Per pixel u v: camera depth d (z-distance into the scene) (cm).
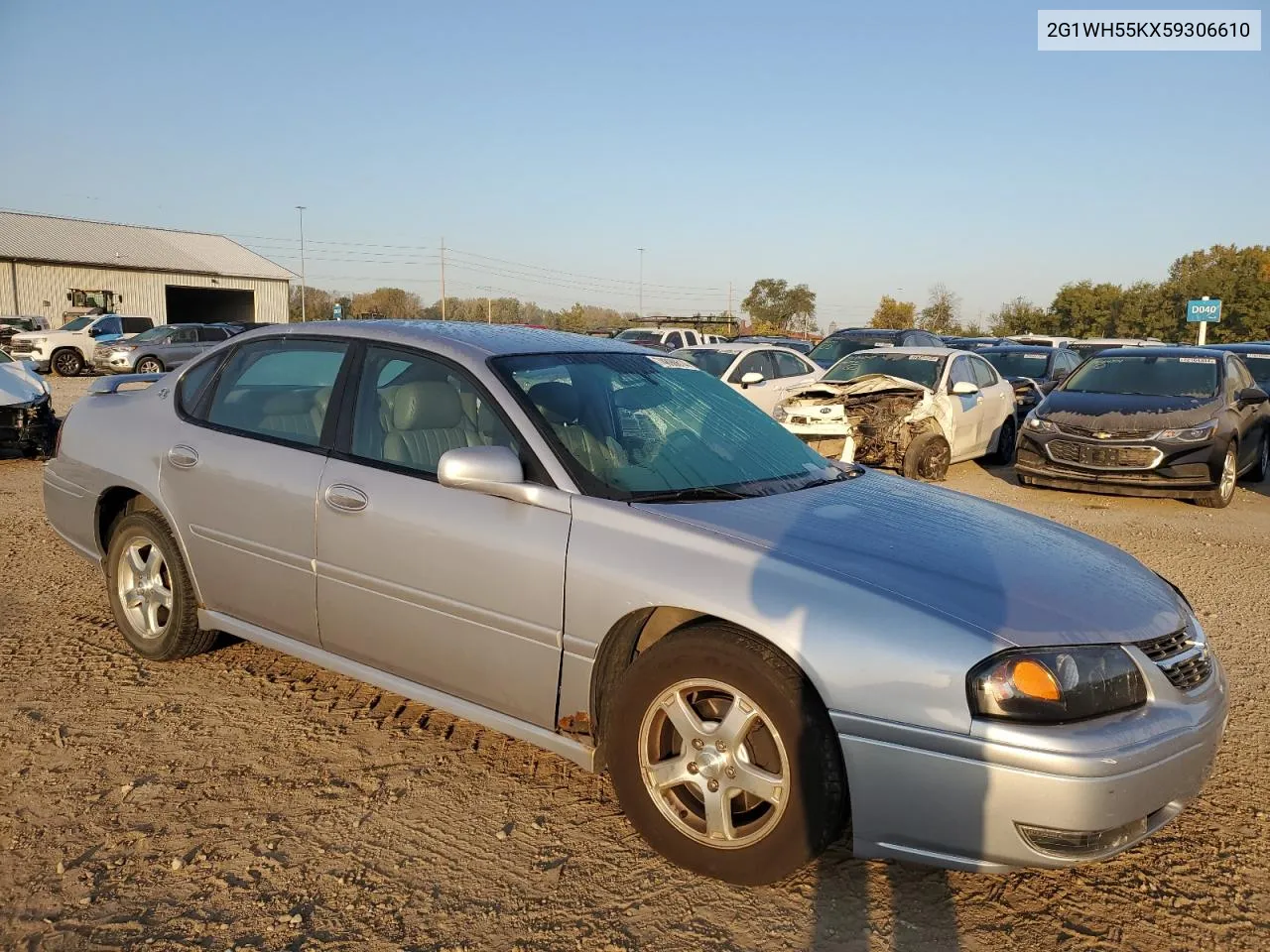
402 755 370
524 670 322
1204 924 284
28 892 278
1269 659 511
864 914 283
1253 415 1098
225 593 409
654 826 299
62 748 365
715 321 4053
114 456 446
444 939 264
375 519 351
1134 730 261
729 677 280
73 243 4622
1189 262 6781
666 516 309
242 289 5125
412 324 403
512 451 333
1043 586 290
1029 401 1554
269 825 318
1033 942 274
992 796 254
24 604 532
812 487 363
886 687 261
